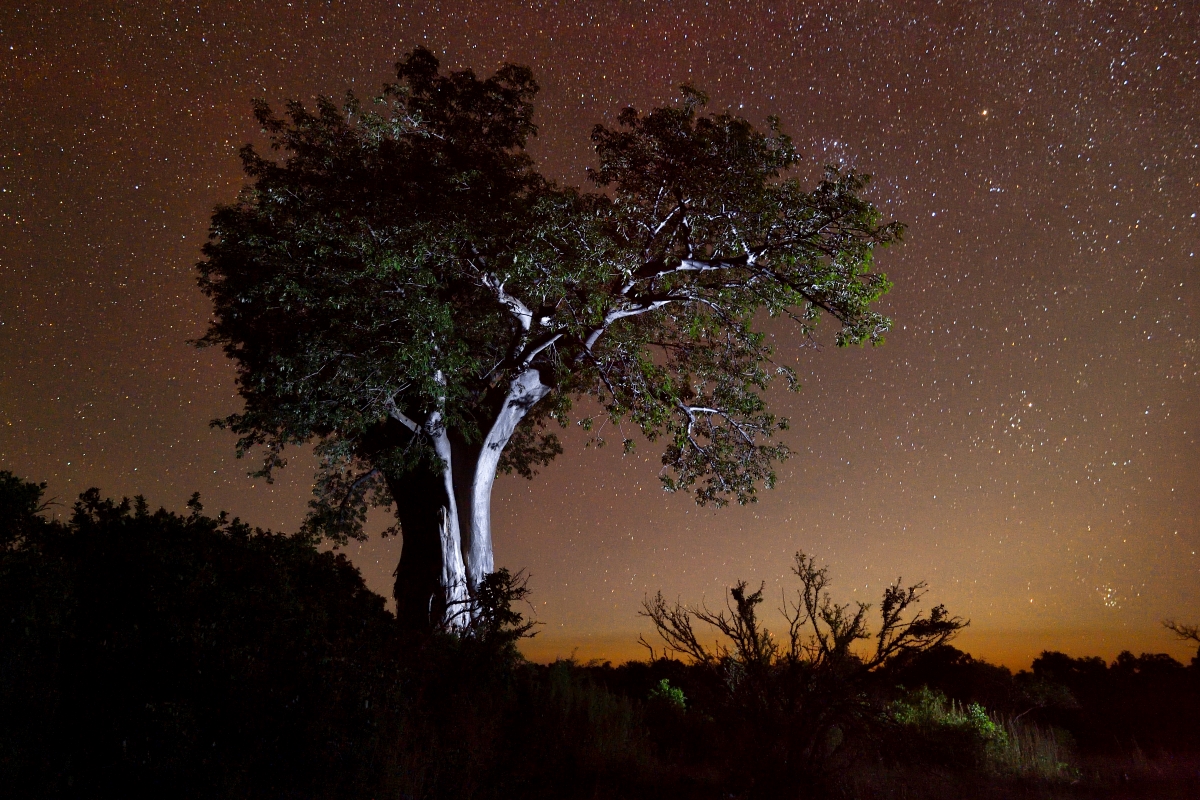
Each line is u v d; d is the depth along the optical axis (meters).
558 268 13.07
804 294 14.64
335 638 6.19
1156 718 11.20
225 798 4.33
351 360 12.87
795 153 13.88
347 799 4.67
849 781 6.89
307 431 13.53
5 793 4.07
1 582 5.07
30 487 5.99
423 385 12.67
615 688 11.49
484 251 14.26
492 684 7.11
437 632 7.64
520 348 15.58
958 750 8.28
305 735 4.90
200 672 5.05
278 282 12.81
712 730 8.48
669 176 14.16
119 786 4.36
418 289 13.23
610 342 16.33
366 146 14.52
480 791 5.30
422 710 6.16
